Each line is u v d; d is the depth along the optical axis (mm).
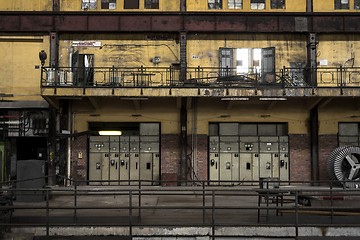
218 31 25984
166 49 26312
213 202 11438
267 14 26000
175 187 24594
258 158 26562
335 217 12008
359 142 26484
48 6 26172
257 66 26375
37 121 25578
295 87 24031
